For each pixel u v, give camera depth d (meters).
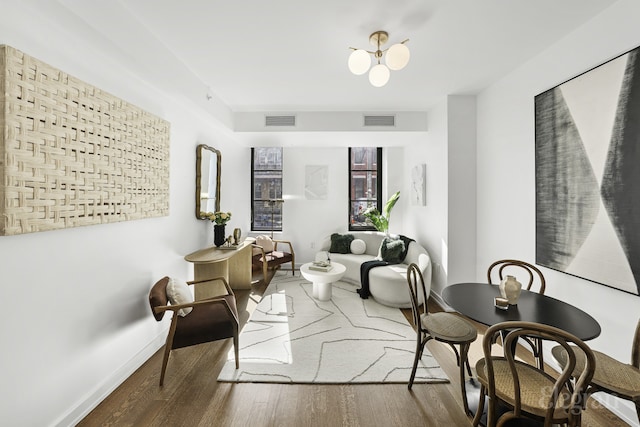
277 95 3.27
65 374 1.58
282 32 2.04
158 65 2.12
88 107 1.67
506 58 2.40
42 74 1.39
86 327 1.72
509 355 1.16
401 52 1.80
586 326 1.43
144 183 2.21
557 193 2.10
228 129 3.67
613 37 1.73
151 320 2.36
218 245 3.39
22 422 1.36
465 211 3.26
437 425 1.62
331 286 3.87
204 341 1.99
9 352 1.31
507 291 1.70
